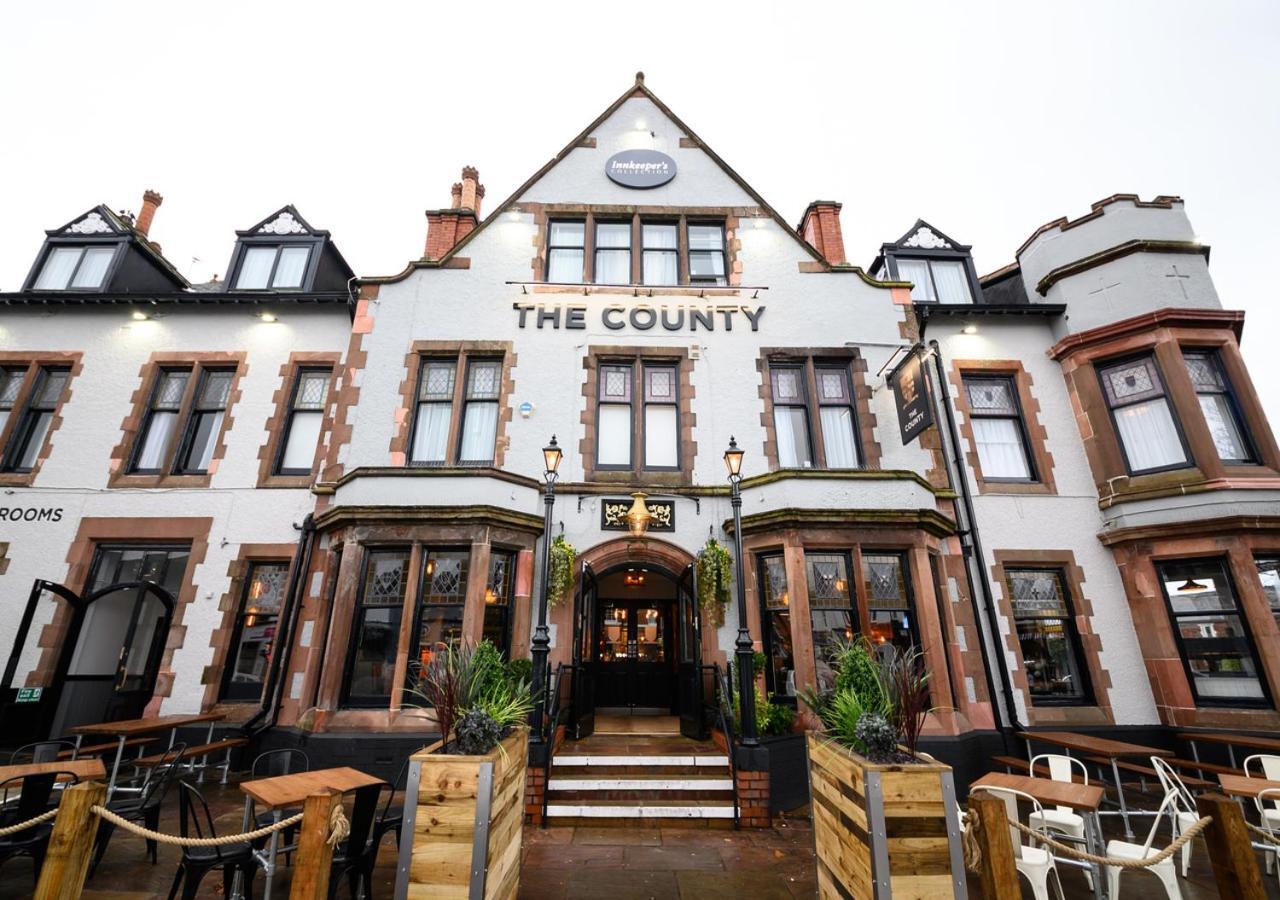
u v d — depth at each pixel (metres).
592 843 5.86
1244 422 9.41
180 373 11.07
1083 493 10.05
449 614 8.18
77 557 9.59
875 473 8.86
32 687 8.83
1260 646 8.14
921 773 3.68
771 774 6.87
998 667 9.07
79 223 12.00
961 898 3.47
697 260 11.52
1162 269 10.17
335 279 12.64
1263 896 3.34
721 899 4.70
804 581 8.33
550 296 10.80
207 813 4.22
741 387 10.32
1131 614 9.33
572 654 8.52
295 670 8.79
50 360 10.84
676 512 9.42
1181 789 5.82
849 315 10.89
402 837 3.75
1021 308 10.96
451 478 8.62
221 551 9.63
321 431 10.45
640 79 12.70
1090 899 4.87
